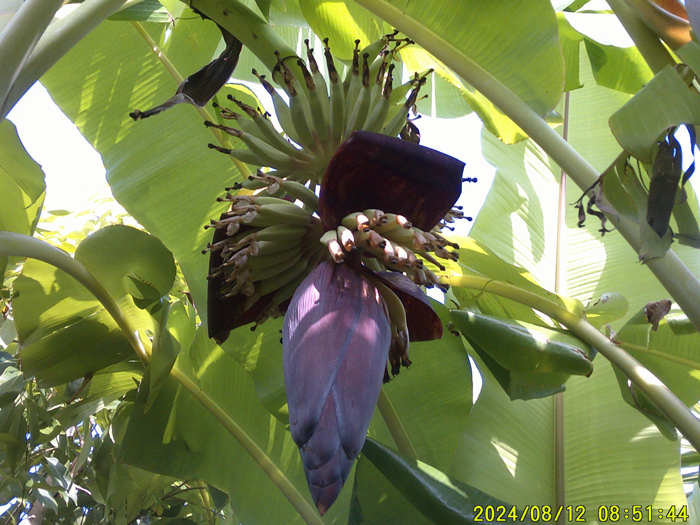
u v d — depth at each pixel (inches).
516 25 30.8
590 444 41.6
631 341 36.0
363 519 33.2
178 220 40.7
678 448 40.3
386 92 28.2
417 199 26.0
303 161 28.9
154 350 38.0
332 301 23.4
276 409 39.8
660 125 24.7
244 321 30.0
